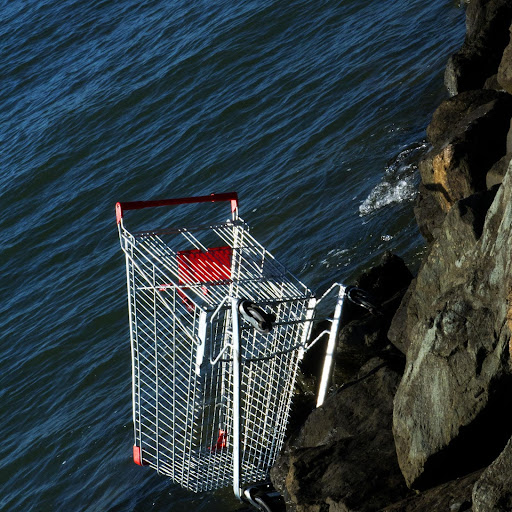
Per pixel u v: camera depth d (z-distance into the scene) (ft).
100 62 90.07
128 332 45.21
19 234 62.49
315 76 64.80
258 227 48.55
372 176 47.21
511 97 33.55
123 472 33.60
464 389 19.13
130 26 96.53
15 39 106.11
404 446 20.38
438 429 19.49
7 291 56.13
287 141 57.77
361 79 60.75
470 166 30.48
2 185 70.74
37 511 34.22
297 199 49.24
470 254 21.22
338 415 24.98
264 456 26.68
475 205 22.41
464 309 19.86
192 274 26.61
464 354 19.29
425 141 47.57
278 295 26.78
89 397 41.04
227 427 27.14
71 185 67.36
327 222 45.09
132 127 72.54
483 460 20.06
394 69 59.67
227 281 26.22
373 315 28.48
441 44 60.08
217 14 85.30
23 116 85.30
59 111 81.10
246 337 27.96
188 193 57.93
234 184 55.62
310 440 25.39
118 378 41.52
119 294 49.37
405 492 20.40
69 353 45.80
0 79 97.76
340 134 54.60
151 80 78.18
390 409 24.27
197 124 66.90
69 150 73.00
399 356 26.76
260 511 24.53
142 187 62.28
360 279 30.96
